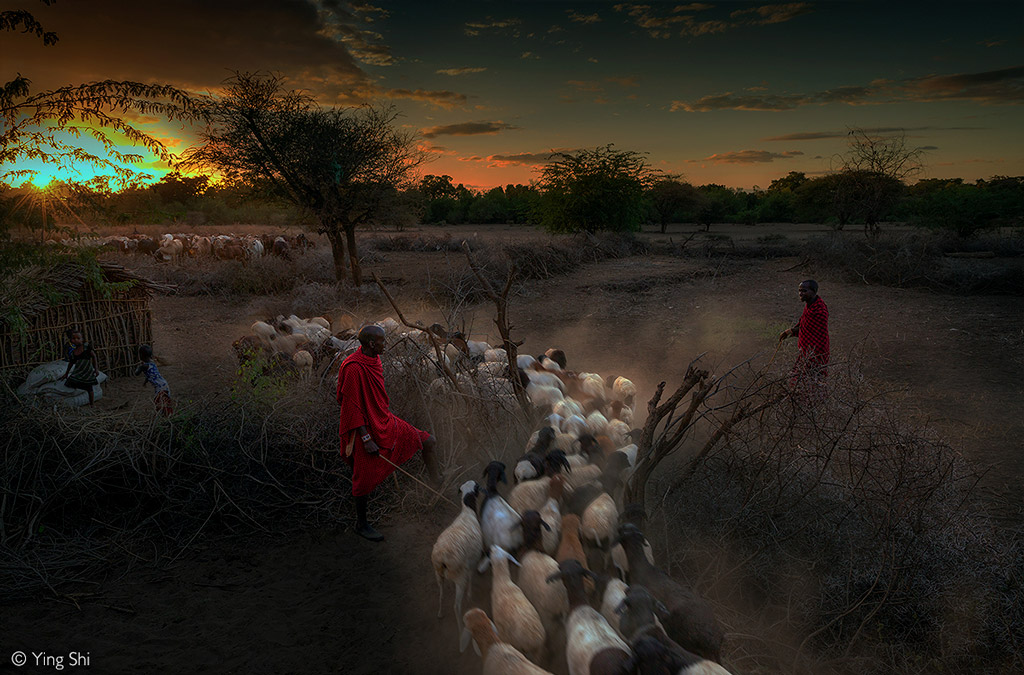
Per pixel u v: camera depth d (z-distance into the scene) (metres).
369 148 18.50
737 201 67.69
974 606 4.30
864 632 4.33
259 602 4.88
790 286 19.92
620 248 28.38
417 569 5.37
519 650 3.84
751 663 4.09
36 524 5.68
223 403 7.14
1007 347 12.14
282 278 19.81
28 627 4.49
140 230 35.66
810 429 5.09
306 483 6.39
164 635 4.47
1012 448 7.37
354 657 4.31
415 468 6.82
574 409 7.26
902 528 4.68
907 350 12.02
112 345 10.53
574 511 5.07
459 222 66.44
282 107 17.84
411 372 7.32
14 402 7.47
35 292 8.98
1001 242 25.03
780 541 5.00
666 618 3.64
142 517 5.93
